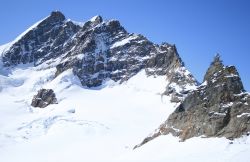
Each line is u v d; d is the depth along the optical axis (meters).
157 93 171.62
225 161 65.25
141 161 80.00
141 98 171.25
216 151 71.81
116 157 96.12
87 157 110.75
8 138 131.75
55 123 144.25
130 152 92.19
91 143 124.44
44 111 163.25
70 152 117.44
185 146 79.75
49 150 121.69
